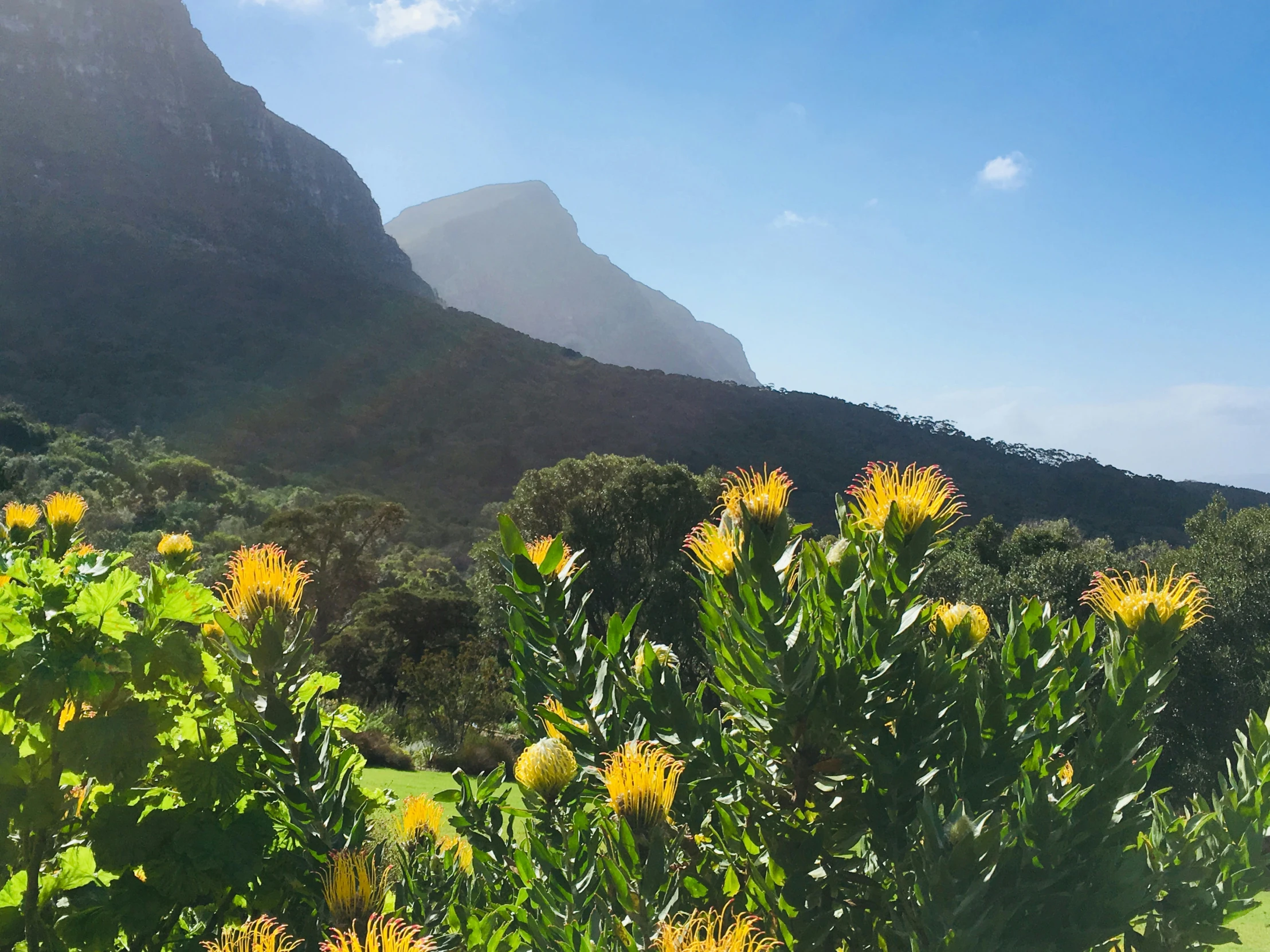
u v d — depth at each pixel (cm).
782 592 190
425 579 4750
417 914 184
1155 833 192
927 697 189
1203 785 1908
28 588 206
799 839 183
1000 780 186
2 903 207
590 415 13038
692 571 2928
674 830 180
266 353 14138
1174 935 177
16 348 12694
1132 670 185
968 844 152
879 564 191
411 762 1748
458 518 9556
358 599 4147
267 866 215
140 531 6034
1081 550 2573
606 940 157
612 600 2936
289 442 11744
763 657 185
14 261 15025
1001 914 153
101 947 199
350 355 14500
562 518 3059
